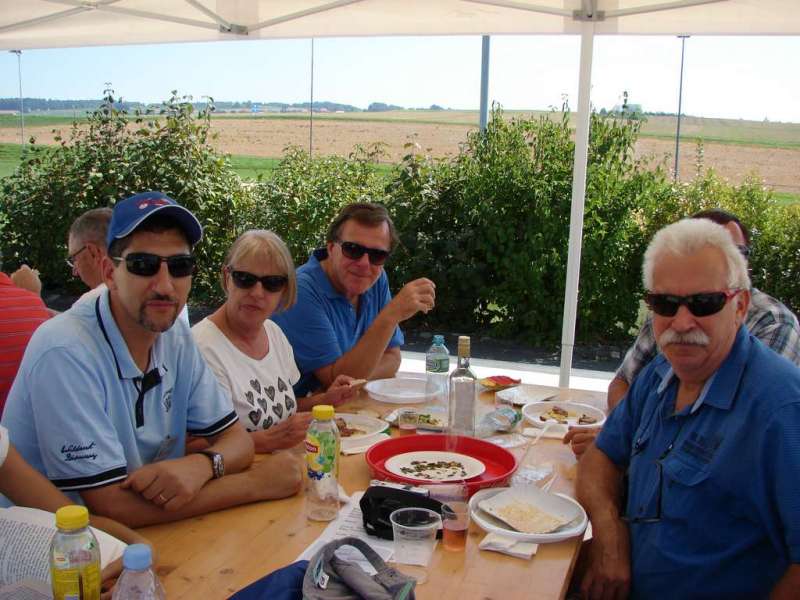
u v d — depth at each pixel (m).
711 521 1.84
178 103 8.31
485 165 7.62
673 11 4.11
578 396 3.22
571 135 7.53
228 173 8.53
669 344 1.88
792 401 1.74
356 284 3.23
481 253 7.81
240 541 1.79
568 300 4.48
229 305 2.65
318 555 1.48
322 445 1.91
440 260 7.82
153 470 1.87
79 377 1.84
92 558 1.32
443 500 2.00
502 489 2.07
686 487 1.87
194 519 1.91
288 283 2.68
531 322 7.63
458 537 1.77
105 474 1.84
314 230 8.09
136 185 8.31
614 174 7.34
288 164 8.38
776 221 7.25
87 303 1.98
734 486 1.80
